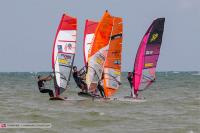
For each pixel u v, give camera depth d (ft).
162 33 436.76
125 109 382.63
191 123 306.14
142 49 436.35
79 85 432.25
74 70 430.61
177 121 315.37
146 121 314.14
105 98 433.07
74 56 430.61
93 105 403.13
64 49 429.38
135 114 350.64
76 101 431.43
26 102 437.99
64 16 426.92
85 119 314.55
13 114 337.72
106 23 424.05
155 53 437.58
